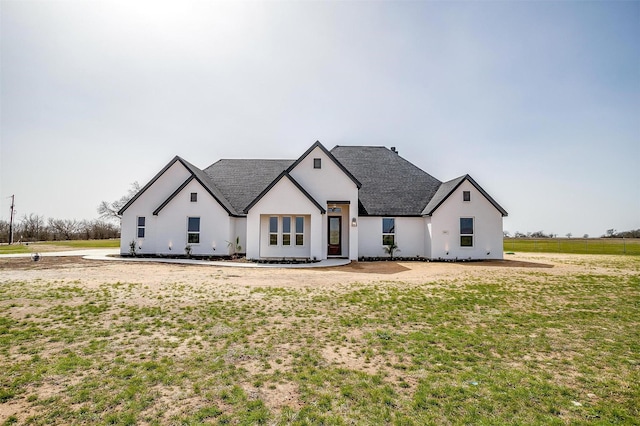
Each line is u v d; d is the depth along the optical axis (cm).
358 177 2427
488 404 396
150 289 1056
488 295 1013
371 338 627
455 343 602
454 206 2094
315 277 1359
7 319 721
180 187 2120
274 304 882
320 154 2086
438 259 2069
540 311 832
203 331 659
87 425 348
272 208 1930
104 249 3000
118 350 556
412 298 967
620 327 703
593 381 458
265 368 492
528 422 361
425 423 356
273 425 350
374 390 427
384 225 2214
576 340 623
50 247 3384
